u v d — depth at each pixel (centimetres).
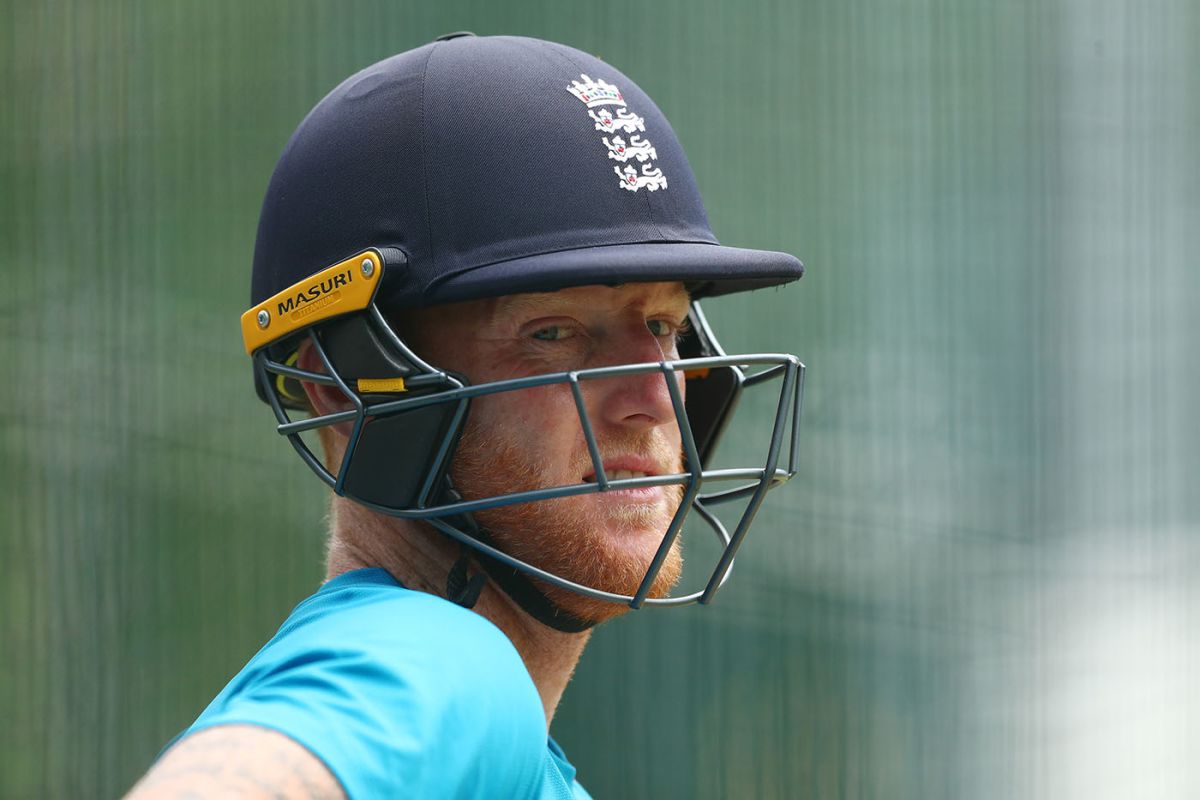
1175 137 2302
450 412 565
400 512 571
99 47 1836
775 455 608
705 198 1981
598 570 596
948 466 2066
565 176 587
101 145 1830
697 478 576
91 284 1808
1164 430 2255
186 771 378
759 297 1978
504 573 600
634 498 608
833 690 1931
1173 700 2186
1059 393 2170
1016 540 2102
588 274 570
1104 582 2167
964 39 2136
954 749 2006
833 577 1961
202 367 1831
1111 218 2238
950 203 2116
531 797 470
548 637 629
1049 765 2077
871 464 2016
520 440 593
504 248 575
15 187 1798
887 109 2086
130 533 1786
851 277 2045
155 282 1827
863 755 1934
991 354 2125
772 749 1877
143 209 1831
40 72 1812
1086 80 2230
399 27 1862
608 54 1928
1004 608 2080
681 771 1825
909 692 1991
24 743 1747
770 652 1903
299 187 609
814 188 2034
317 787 385
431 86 591
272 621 1809
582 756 1794
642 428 609
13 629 1759
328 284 581
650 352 608
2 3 1800
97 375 1797
